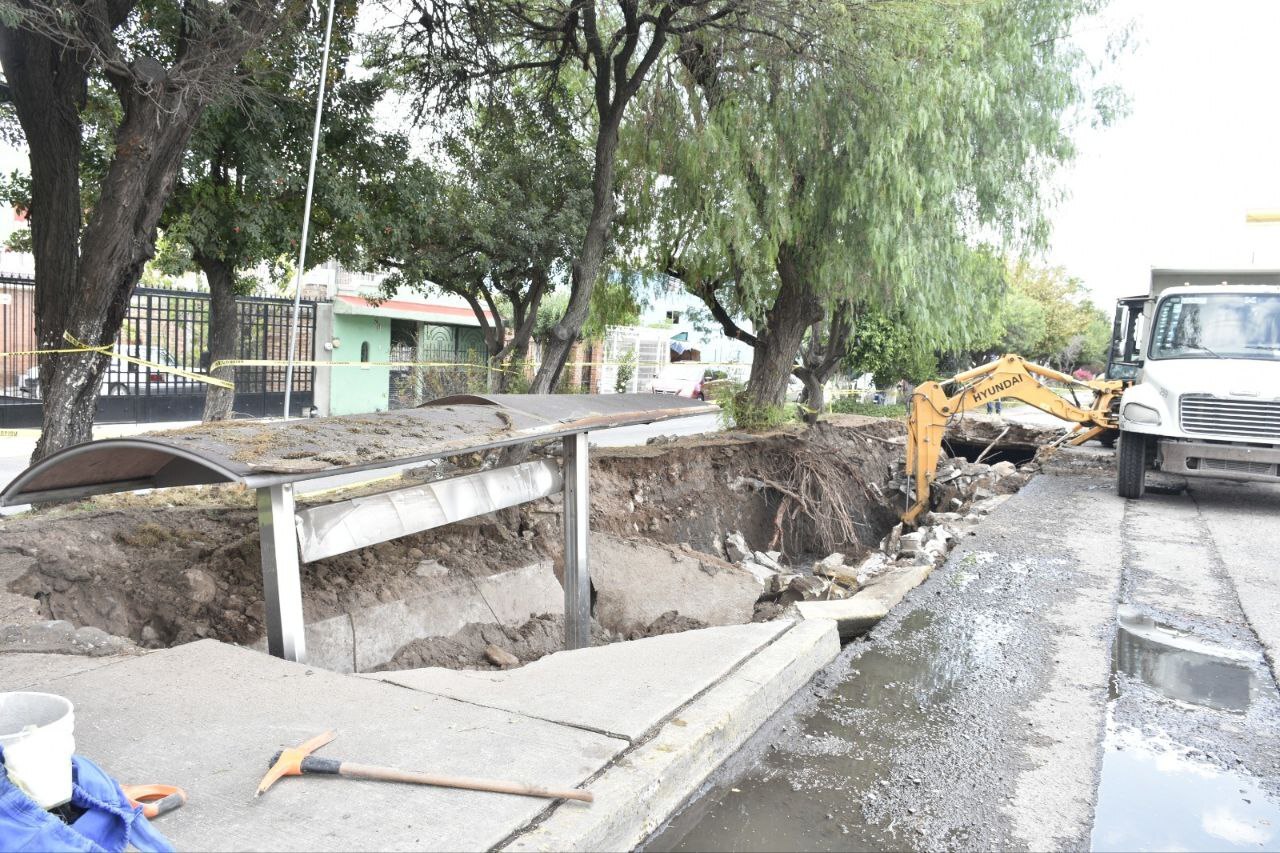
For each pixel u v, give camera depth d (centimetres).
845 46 1005
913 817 320
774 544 1243
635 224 1276
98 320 794
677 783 322
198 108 807
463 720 343
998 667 473
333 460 416
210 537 611
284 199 1199
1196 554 738
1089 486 1139
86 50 753
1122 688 446
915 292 1187
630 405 679
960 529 908
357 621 577
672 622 789
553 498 873
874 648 503
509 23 1031
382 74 1184
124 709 339
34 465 415
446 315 2528
